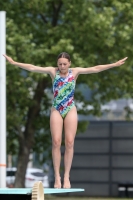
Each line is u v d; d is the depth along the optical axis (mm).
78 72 26266
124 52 59469
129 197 73312
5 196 21750
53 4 61844
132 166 73625
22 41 56031
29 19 60406
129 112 67625
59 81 26047
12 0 60719
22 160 62594
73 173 74562
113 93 63031
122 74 61375
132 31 59500
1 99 42312
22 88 58219
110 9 57250
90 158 74562
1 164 41250
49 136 65938
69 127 26203
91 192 73875
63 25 59406
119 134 74375
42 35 60406
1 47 42719
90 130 74875
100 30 57031
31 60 56656
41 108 66062
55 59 57875
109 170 73938
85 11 57500
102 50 60125
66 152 26484
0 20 42750
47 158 67375
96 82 62594
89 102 64688
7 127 60594
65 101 26125
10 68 56094
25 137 63031
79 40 58500
